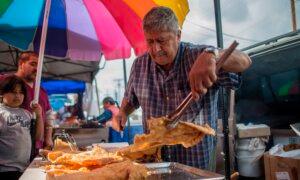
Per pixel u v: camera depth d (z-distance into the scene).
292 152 3.71
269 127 4.61
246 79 4.92
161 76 2.10
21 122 3.01
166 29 1.83
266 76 4.62
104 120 7.64
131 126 7.12
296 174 3.52
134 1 3.48
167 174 1.41
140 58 2.30
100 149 2.04
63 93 9.80
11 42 3.95
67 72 8.06
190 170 1.42
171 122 1.49
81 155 1.79
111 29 4.26
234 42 1.04
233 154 4.54
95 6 4.22
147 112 2.20
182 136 1.56
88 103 10.45
